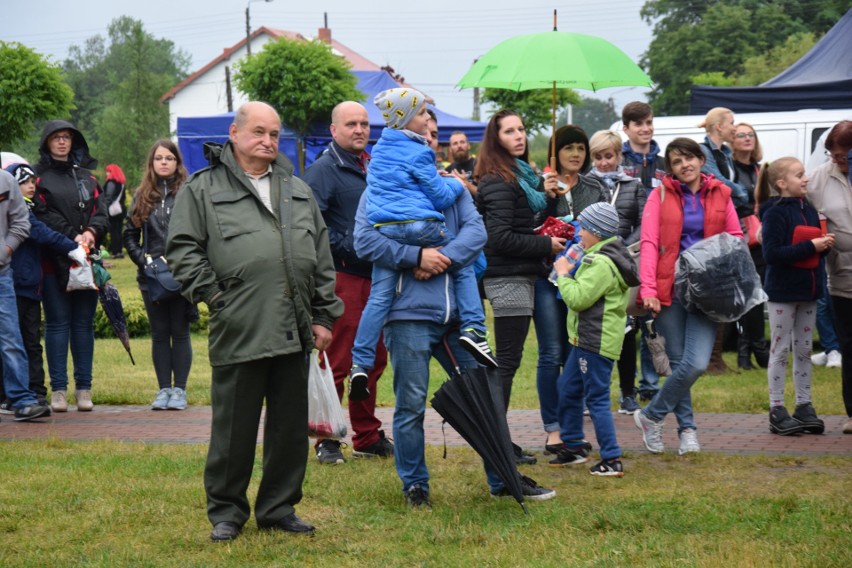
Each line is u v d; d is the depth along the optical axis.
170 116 113.81
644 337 12.44
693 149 10.88
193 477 10.13
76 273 13.95
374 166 8.83
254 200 8.09
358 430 11.15
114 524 8.61
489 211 10.34
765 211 11.98
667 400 10.93
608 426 10.08
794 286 11.84
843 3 113.31
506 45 11.66
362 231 8.75
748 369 16.88
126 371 18.11
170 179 14.43
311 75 38.97
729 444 11.55
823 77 23.39
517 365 10.55
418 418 8.91
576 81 11.19
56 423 13.53
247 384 8.05
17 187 13.28
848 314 11.80
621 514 8.52
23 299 14.09
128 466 10.59
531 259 10.50
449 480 9.95
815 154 16.41
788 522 8.27
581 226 10.09
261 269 7.93
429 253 8.59
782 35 111.88
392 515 8.75
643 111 13.55
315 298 8.43
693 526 8.27
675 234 10.86
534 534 8.10
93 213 14.27
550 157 11.41
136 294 26.11
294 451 8.32
